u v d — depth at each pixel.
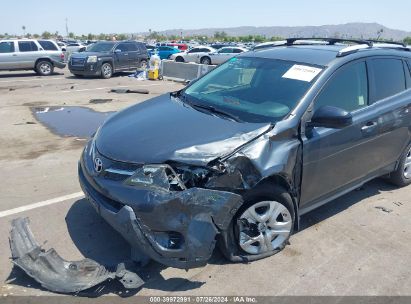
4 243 3.75
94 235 3.92
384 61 4.61
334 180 4.05
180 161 3.04
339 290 3.24
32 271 3.08
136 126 3.64
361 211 4.60
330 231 4.12
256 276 3.36
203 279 3.30
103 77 18.23
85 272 3.18
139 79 17.78
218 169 3.04
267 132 3.37
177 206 2.94
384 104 4.46
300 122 3.57
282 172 3.35
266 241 3.53
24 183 5.18
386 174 5.19
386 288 3.28
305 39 5.18
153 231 2.97
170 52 31.08
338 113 3.46
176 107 4.05
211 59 28.47
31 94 12.79
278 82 4.01
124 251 3.66
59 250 3.65
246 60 4.63
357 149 4.16
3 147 6.75
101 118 9.25
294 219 3.74
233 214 3.10
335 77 3.98
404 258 3.70
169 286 3.20
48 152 6.50
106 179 3.25
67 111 10.01
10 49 18.16
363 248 3.83
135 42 19.69
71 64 17.83
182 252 2.97
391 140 4.66
